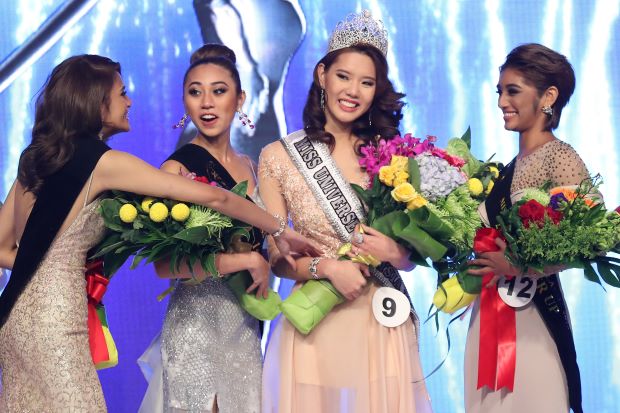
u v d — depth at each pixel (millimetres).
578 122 10672
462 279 7207
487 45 10656
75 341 6410
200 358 7199
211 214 6730
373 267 7188
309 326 7059
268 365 7363
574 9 10703
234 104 7723
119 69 6918
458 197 6922
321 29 10539
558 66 7172
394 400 7160
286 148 7359
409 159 6816
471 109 10648
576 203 6637
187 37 10461
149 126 10414
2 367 6508
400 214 6816
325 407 7188
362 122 7453
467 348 7473
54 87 6594
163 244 6656
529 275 6934
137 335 10312
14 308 6418
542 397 7059
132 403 10281
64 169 6508
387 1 10594
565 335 7105
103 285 6777
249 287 7145
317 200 7230
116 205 6562
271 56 10469
